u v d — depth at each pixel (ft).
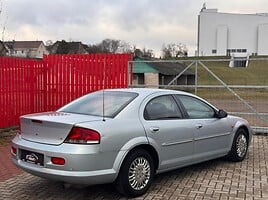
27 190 20.11
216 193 19.62
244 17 279.90
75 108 20.80
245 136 27.09
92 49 263.70
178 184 21.13
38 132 18.22
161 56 262.26
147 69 118.11
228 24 281.95
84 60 44.65
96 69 44.16
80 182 16.93
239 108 56.95
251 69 128.77
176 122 21.17
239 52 281.54
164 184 21.11
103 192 19.65
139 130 18.99
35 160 17.87
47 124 17.79
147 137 19.29
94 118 18.37
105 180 17.62
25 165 18.30
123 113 19.10
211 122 23.57
